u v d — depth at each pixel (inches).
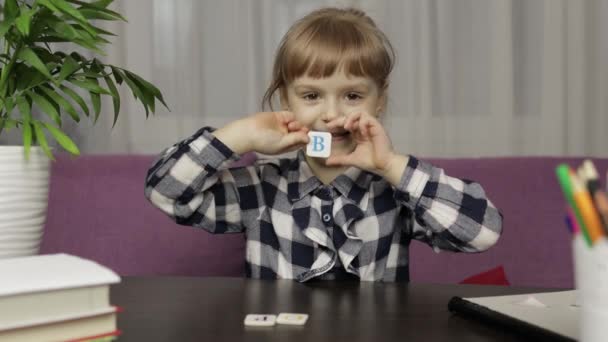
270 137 45.6
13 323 21.2
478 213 43.2
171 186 45.3
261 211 51.1
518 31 81.4
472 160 63.6
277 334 26.2
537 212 61.6
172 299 33.3
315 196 49.9
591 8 81.2
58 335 22.0
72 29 50.4
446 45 80.2
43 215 49.5
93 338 22.7
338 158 44.8
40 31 51.6
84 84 52.2
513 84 80.7
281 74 51.8
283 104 53.0
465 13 80.4
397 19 79.5
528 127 81.7
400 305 32.0
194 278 40.2
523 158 63.7
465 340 25.5
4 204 46.1
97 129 77.5
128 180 63.2
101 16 54.2
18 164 46.6
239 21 79.4
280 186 51.5
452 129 80.7
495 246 61.2
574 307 28.5
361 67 47.8
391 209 49.9
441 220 42.9
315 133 45.9
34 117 75.7
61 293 22.0
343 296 34.3
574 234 19.8
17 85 53.7
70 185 62.5
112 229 61.7
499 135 80.6
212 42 79.8
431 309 31.0
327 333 26.4
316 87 47.9
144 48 78.1
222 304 32.1
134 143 78.5
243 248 63.1
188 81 79.0
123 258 61.3
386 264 49.5
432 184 43.0
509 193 61.9
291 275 49.3
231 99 80.1
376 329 27.1
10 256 46.9
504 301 29.7
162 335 26.1
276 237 50.6
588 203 18.7
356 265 48.8
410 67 79.5
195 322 28.3
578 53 81.1
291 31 51.8
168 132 79.0
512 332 26.5
